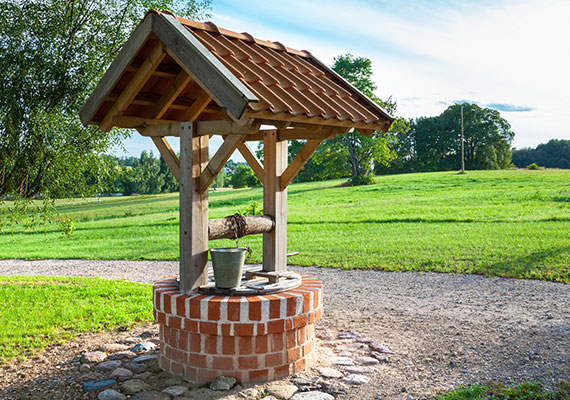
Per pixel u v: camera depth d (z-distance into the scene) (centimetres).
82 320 683
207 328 436
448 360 521
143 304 789
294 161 542
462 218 1875
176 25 417
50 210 957
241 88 371
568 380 448
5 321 678
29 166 864
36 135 841
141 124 518
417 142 7981
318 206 2817
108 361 513
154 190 6241
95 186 986
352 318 713
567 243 1247
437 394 427
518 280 948
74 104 928
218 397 415
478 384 444
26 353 549
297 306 456
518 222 1711
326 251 1377
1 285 971
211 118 616
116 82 465
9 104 849
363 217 2112
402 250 1311
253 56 496
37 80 895
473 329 638
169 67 471
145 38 433
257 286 477
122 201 4759
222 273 460
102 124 520
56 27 920
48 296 850
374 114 552
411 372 487
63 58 936
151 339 597
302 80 504
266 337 450
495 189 3142
